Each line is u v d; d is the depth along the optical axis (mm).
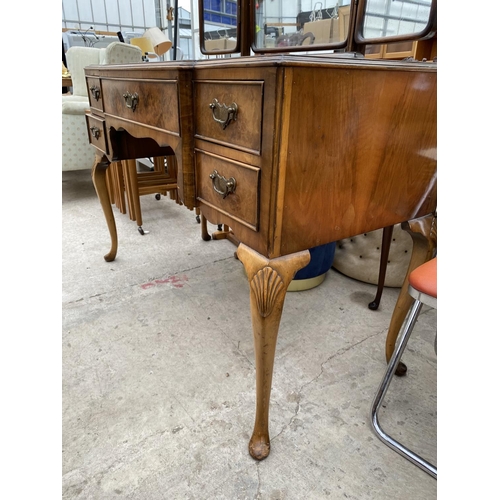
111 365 1085
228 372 1068
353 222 748
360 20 902
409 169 797
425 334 1251
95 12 4352
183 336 1218
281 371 1077
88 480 771
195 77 730
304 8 1054
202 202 822
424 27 807
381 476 790
